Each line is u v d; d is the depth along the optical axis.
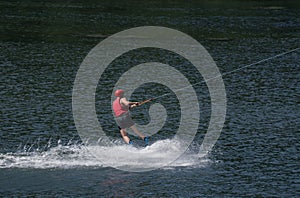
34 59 69.25
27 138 40.75
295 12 121.00
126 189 32.53
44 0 128.62
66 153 37.84
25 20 100.38
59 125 44.16
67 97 52.53
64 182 33.16
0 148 38.38
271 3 136.00
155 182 33.56
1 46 76.75
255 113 48.28
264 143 40.72
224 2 135.00
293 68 67.12
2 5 118.62
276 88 57.16
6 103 49.62
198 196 31.81
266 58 73.12
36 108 48.44
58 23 98.56
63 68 64.94
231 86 58.00
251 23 104.38
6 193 31.61
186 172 35.22
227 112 48.56
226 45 82.56
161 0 135.62
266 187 33.12
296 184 33.59
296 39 88.44
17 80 58.22
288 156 38.12
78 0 130.75
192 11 118.56
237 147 39.91
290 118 46.81
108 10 116.44
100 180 33.56
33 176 33.84
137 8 120.44
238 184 33.53
